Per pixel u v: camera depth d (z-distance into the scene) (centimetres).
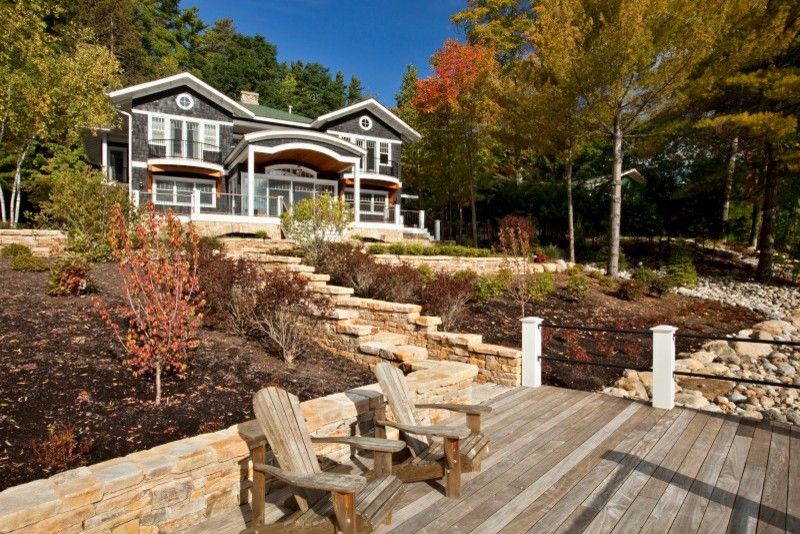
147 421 411
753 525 318
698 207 2325
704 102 1802
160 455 312
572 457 432
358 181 2242
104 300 721
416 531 310
